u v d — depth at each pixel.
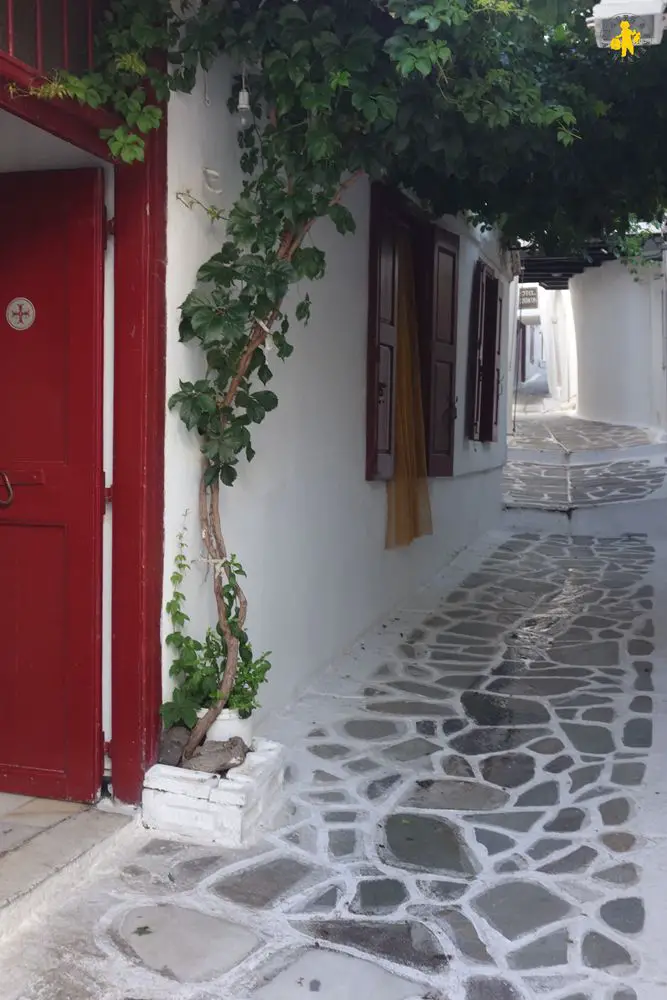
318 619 4.77
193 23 2.97
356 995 2.24
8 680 3.15
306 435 4.46
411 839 3.06
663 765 3.66
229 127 3.48
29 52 2.51
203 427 3.20
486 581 7.22
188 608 3.29
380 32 3.22
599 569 7.69
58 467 3.04
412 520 6.31
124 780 3.06
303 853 2.95
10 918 2.44
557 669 5.00
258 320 3.12
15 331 3.08
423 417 6.57
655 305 13.14
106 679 3.09
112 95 2.77
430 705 4.41
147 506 3.01
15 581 3.12
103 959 2.36
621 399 14.45
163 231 3.03
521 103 3.40
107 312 3.01
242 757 3.17
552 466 12.03
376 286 5.38
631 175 4.86
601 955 2.41
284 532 4.23
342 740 3.95
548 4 3.05
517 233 5.89
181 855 2.90
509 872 2.85
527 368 27.28
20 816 3.00
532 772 3.63
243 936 2.47
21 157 2.95
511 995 2.25
